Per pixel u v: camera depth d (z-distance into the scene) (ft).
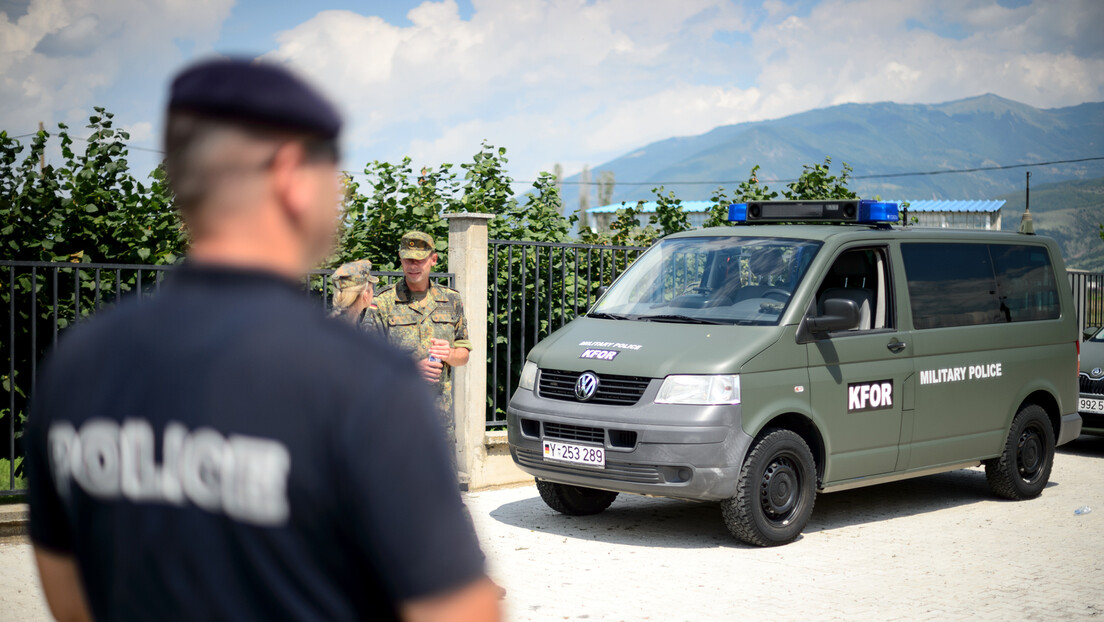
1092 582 20.79
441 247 30.60
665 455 21.75
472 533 4.26
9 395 25.05
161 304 4.38
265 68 4.30
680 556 22.22
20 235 24.73
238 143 4.24
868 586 20.20
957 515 27.14
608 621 17.70
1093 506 28.53
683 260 26.27
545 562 21.58
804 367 23.34
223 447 4.10
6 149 24.49
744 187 43.86
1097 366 38.01
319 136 4.38
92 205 25.17
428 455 4.14
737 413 21.97
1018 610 18.81
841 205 26.96
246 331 4.19
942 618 18.24
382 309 20.86
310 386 4.11
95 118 25.55
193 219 4.38
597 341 23.99
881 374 24.89
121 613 4.25
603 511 26.68
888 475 25.38
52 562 4.78
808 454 23.35
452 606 4.14
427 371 20.52
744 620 17.89
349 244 30.07
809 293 23.84
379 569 4.13
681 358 22.38
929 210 85.61
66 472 4.42
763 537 22.66
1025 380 28.81
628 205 39.17
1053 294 30.55
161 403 4.19
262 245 4.40
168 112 4.32
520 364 32.27
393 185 31.17
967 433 27.20
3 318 24.54
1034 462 29.40
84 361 4.41
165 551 4.15
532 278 32.45
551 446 23.40
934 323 26.50
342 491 4.09
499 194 33.19
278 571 4.11
